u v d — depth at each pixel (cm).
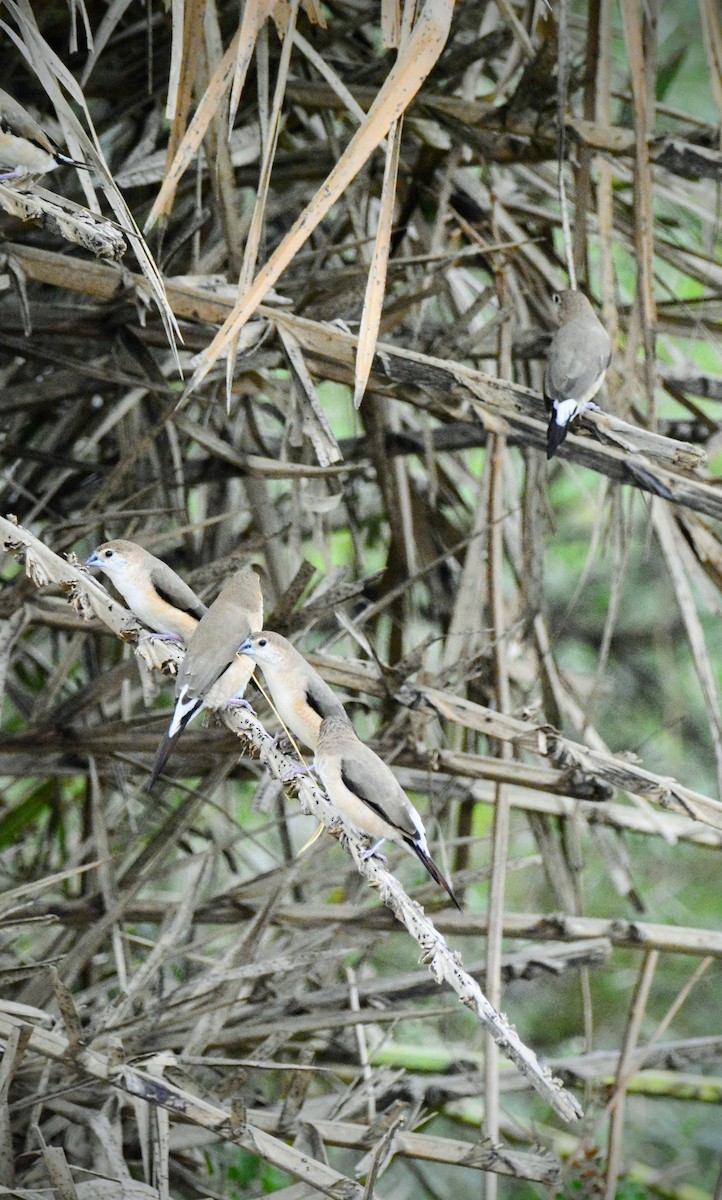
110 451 1320
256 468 1014
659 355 1489
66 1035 818
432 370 955
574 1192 1128
